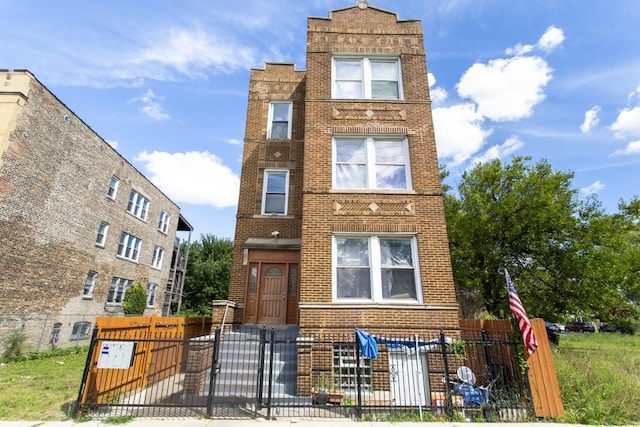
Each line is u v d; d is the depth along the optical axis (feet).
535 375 22.44
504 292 57.98
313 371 26.43
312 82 35.96
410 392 25.44
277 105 49.73
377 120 34.78
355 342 25.96
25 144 48.44
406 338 26.50
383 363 26.96
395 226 30.86
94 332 21.91
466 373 24.09
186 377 24.88
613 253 49.52
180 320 36.09
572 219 52.13
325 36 37.73
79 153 60.75
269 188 45.73
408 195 32.07
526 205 55.01
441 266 29.84
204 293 131.75
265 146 46.75
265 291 40.83
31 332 50.57
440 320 28.19
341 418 21.01
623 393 23.88
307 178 32.35
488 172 62.13
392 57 37.73
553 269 53.78
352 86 36.78
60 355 50.85
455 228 60.49
